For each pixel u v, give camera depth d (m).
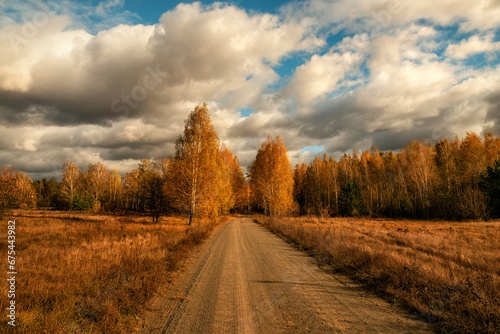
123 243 12.12
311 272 8.01
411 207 43.12
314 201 60.50
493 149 41.16
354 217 44.75
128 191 39.53
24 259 8.23
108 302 4.82
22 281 6.01
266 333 3.99
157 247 10.92
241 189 65.62
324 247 11.10
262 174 39.75
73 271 6.81
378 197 53.16
